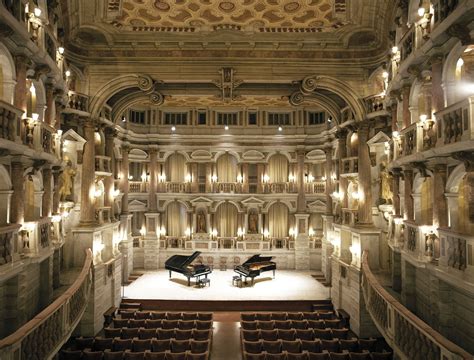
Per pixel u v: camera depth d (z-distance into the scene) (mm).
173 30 17594
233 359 15211
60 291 15438
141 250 29344
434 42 9984
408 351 10023
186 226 29922
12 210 10859
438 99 10328
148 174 29812
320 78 19000
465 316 10414
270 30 17578
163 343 14125
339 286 19844
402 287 14609
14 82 10508
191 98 26359
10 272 9328
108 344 14234
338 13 16203
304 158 29609
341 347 14320
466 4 7980
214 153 30141
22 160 10859
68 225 17875
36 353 9258
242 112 30031
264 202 29891
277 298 21828
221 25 17125
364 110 18688
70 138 17531
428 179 13242
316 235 29641
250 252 29531
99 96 18703
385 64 17641
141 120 29812
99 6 15852
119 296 21047
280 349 14070
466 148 8406
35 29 11195
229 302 21266
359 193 18453
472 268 8609
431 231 11453
